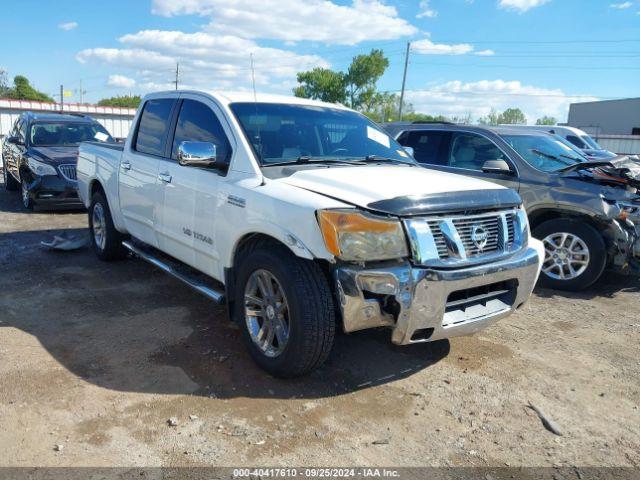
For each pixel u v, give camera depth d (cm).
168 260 543
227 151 417
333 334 343
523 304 398
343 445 300
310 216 328
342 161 428
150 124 536
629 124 5222
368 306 323
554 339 462
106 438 297
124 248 631
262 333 375
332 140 456
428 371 393
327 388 362
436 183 366
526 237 387
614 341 463
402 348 429
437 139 734
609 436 321
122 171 561
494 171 638
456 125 722
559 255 601
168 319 469
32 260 655
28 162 1013
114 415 320
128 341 422
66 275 593
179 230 461
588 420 337
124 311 487
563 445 310
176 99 502
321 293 337
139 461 279
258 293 381
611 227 571
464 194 349
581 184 589
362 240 317
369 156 454
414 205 325
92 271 611
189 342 423
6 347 404
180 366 383
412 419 329
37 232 832
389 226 318
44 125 1103
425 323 330
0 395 336
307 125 452
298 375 361
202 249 430
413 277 319
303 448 296
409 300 320
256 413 328
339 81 6141
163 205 482
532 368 405
